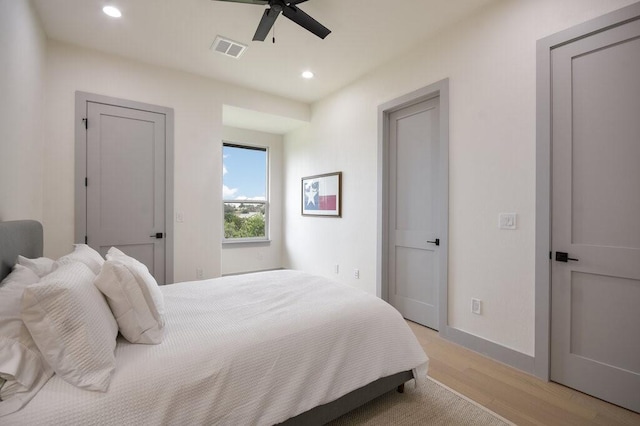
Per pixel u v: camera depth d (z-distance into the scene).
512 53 2.19
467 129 2.47
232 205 4.88
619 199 1.74
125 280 1.29
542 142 2.02
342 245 3.87
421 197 3.00
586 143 1.85
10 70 1.79
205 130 3.60
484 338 2.36
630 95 1.70
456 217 2.56
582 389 1.86
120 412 0.99
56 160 2.81
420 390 1.89
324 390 1.40
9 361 0.94
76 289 1.08
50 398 0.95
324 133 4.18
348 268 3.77
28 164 2.25
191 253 3.52
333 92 4.00
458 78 2.54
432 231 2.89
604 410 1.71
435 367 2.17
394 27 2.61
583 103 1.86
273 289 2.06
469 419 1.62
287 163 5.09
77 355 1.01
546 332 1.99
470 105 2.45
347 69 3.38
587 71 1.85
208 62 3.24
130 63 3.16
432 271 2.90
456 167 2.56
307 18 2.16
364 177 3.53
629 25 1.70
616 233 1.75
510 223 2.20
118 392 1.01
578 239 1.89
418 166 3.02
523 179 2.13
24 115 2.11
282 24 2.56
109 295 1.26
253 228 5.07
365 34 2.71
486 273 2.35
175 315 1.58
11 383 0.94
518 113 2.15
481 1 2.29
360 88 3.57
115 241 3.09
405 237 3.14
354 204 3.68
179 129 3.44
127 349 1.21
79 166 2.91
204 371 1.16
